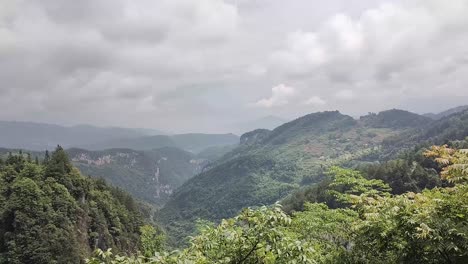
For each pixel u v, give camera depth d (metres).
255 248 6.45
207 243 6.84
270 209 6.64
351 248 11.23
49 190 81.44
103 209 96.94
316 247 11.77
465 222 8.84
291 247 6.34
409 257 9.15
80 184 92.94
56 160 94.69
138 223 112.50
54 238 73.75
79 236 80.75
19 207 74.88
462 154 9.45
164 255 6.23
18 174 86.94
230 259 6.57
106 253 6.29
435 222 8.58
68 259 73.94
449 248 7.99
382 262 10.02
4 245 71.88
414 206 9.29
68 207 82.00
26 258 70.81
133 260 6.20
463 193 9.00
